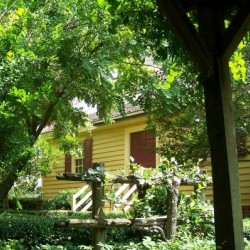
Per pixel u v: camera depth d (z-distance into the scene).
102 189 4.94
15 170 5.57
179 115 8.98
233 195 2.83
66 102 8.84
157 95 8.10
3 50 4.82
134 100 8.28
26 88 4.87
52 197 16.09
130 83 8.23
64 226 4.64
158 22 3.78
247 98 8.31
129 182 5.21
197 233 5.49
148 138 13.16
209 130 2.96
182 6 2.86
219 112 2.92
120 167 13.97
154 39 3.90
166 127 9.32
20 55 4.85
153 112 8.61
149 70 8.34
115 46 7.19
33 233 6.38
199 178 5.87
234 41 2.92
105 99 8.62
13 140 4.75
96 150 15.04
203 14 3.06
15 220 6.64
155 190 6.03
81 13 6.55
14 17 5.85
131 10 3.83
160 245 4.39
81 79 7.57
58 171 16.55
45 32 6.02
